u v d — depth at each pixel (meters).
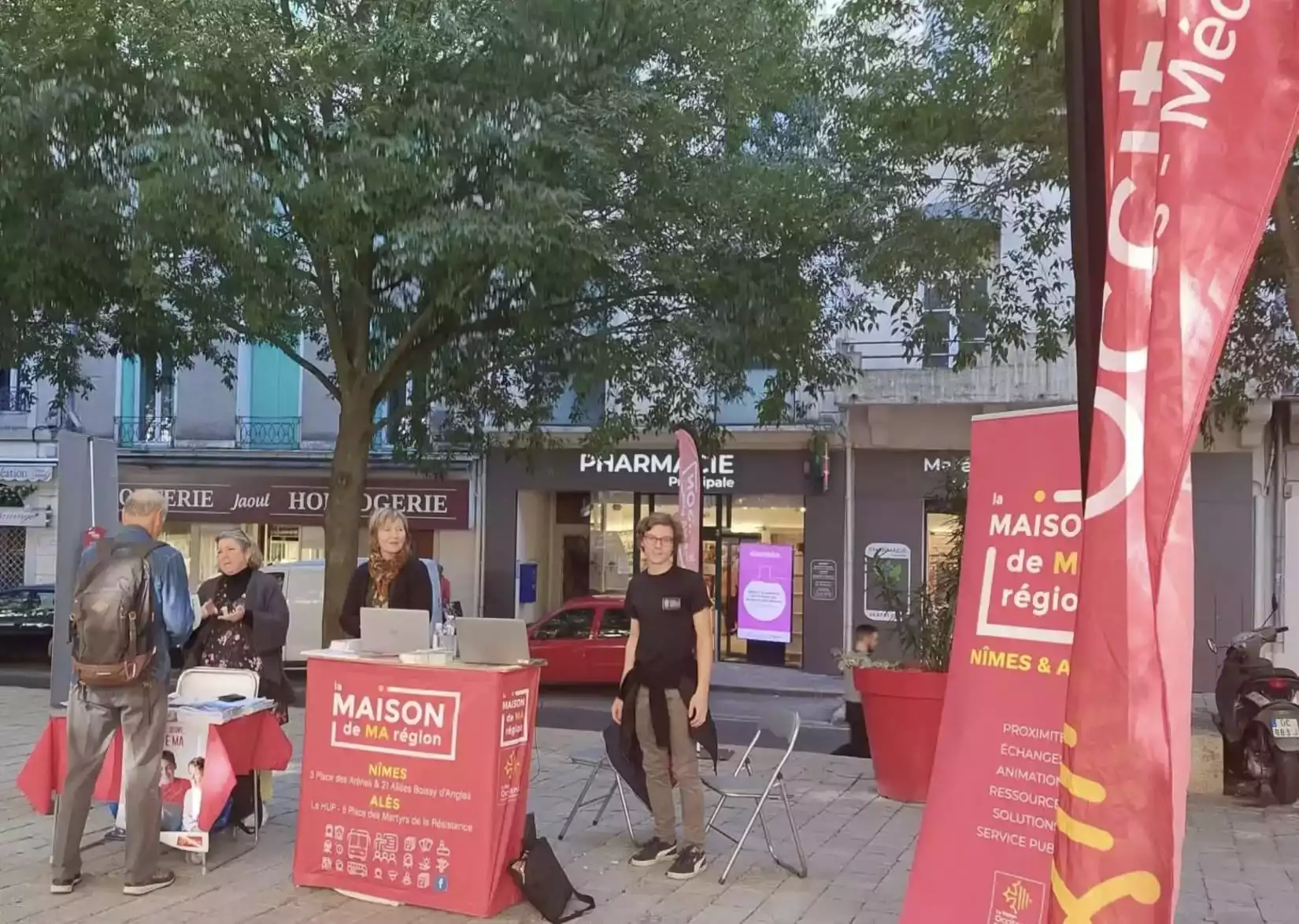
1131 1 2.56
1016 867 4.03
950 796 4.30
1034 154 10.08
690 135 10.52
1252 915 5.32
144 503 5.41
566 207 9.44
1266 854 6.49
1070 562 4.07
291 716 11.10
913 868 4.34
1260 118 2.37
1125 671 2.45
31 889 5.22
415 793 5.12
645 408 18.50
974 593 4.43
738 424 18.66
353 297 11.33
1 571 22.19
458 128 9.45
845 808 7.34
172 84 9.38
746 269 11.14
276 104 9.62
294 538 21.81
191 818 5.60
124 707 5.17
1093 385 2.66
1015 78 9.10
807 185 11.20
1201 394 2.37
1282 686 8.28
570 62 9.89
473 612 20.33
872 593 16.36
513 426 16.20
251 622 6.39
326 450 21.09
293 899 5.17
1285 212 7.63
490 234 9.22
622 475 19.92
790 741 5.75
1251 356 10.71
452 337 12.10
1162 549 2.39
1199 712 12.62
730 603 19.78
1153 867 2.42
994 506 4.41
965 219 10.84
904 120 10.27
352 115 9.76
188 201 9.03
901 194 11.35
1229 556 16.77
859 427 18.38
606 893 5.37
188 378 21.59
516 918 4.96
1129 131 2.55
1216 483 16.88
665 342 11.49
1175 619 2.52
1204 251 2.38
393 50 9.58
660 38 10.54
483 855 4.96
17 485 21.77
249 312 9.91
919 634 8.29
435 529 20.47
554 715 13.16
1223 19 2.40
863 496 18.59
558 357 12.35
